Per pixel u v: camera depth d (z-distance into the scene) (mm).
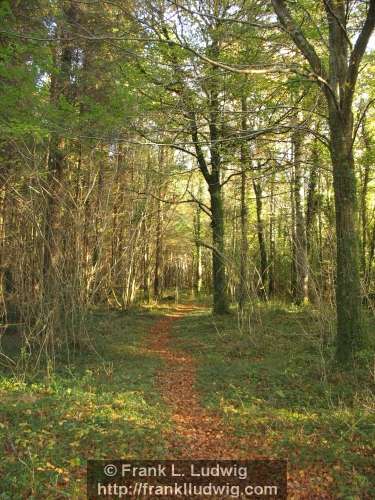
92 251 12250
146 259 27641
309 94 12328
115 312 18812
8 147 9820
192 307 27938
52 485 4398
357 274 8383
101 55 12352
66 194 9977
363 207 19703
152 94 11977
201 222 32938
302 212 18375
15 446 5121
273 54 10812
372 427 5801
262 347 11000
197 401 7508
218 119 12992
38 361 8656
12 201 9578
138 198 18781
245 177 17406
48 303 9055
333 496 4441
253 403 7207
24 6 9883
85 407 6590
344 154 8516
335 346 9047
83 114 10289
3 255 9617
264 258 21594
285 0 8562
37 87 8867
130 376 8766
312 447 5441
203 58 7465
